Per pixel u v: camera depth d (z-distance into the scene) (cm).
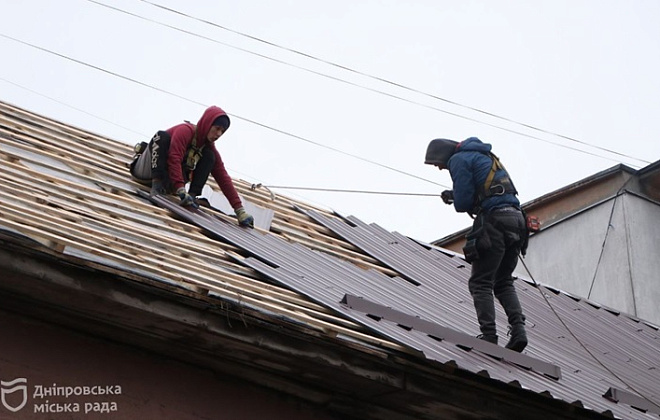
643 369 2861
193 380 1841
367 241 2962
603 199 4281
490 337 2253
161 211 2348
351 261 2703
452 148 2336
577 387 2294
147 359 1806
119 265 1648
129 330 1750
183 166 2484
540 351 2556
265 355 1817
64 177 2308
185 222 2375
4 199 1825
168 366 1823
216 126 2470
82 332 1755
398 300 2461
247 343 1769
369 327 1953
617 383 2544
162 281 1673
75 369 1728
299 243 2647
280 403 1923
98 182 2373
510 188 2283
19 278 1596
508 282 2342
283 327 1778
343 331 1838
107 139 2862
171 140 2456
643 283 4106
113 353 1775
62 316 1716
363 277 2548
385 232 3161
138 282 1655
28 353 1697
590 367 2616
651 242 4184
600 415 2081
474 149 2294
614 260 4169
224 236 2327
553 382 2227
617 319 3453
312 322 1809
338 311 2009
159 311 1686
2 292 1650
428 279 2825
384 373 1884
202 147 2505
